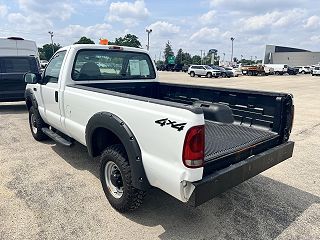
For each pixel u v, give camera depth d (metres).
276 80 33.28
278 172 4.81
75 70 4.39
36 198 3.66
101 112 3.32
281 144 3.61
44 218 3.22
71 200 3.63
